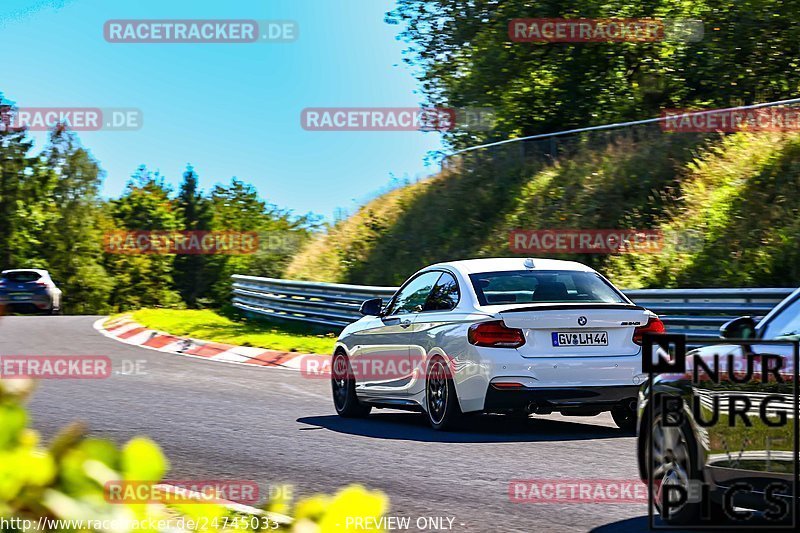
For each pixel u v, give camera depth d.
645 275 26.00
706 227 26.06
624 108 38.91
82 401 16.53
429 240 36.75
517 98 40.38
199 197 142.75
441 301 14.43
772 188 25.89
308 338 26.98
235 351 25.89
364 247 40.03
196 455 11.72
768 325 8.00
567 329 13.16
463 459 11.41
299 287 31.75
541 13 38.56
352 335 15.98
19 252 113.75
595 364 13.06
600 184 31.06
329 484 9.96
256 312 35.25
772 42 37.38
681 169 29.36
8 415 2.39
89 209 117.00
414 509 8.82
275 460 11.41
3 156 113.44
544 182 33.81
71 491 2.41
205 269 132.00
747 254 24.23
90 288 116.31
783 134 27.75
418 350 14.34
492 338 13.09
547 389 12.94
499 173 36.66
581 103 39.44
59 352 25.64
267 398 17.62
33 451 2.40
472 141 42.59
